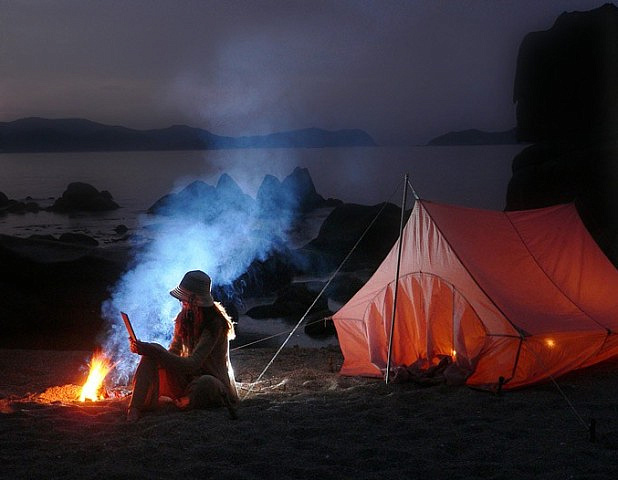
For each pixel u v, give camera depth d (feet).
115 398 21.34
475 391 21.83
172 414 18.47
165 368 18.83
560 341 22.67
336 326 27.20
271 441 16.12
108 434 16.67
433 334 24.49
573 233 28.48
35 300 42.39
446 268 24.56
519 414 18.78
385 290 25.90
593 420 16.02
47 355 30.81
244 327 48.70
